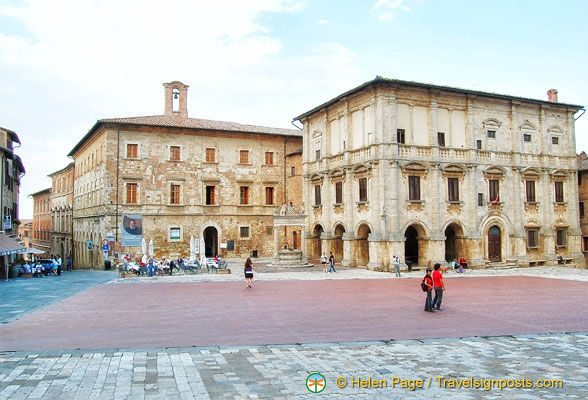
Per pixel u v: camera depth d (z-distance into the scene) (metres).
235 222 57.34
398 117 44.12
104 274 44.34
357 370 13.28
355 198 46.78
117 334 17.56
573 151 53.25
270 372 13.02
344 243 47.41
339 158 49.16
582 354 15.12
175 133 54.84
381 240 42.56
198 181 55.62
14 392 11.31
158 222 53.31
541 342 16.70
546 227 50.66
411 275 39.62
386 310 22.75
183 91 60.25
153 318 20.64
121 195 51.84
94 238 56.59
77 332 17.88
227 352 15.05
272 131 61.41
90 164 60.03
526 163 50.00
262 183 59.19
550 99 55.75
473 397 11.20
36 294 28.42
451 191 45.75
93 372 12.91
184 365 13.60
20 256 56.53
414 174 43.97
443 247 44.31
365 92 44.97
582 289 31.08
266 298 26.59
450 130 46.22
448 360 14.35
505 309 23.23
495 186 47.94
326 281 35.41
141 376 12.59
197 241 54.59
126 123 51.69
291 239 58.53
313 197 54.44
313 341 16.59
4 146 45.72
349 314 21.66
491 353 15.20
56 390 11.48
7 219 46.44
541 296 27.75
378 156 43.03
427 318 20.83
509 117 49.62
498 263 47.19
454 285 33.44
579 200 59.41
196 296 27.42
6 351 15.04
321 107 51.31
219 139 57.16
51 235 90.56
